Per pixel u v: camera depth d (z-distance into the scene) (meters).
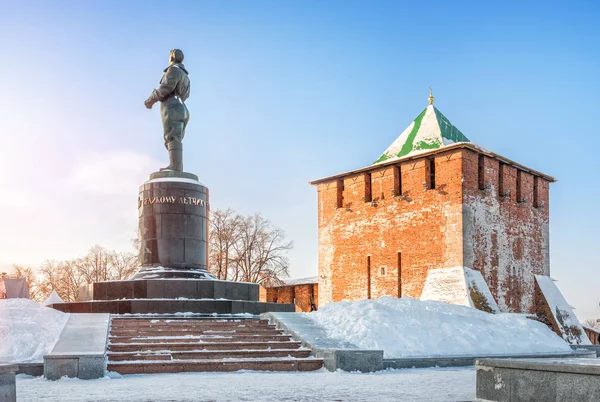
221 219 47.03
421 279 34.12
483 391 8.42
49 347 13.44
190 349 14.51
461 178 32.81
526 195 37.66
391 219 36.25
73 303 19.25
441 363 15.77
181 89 23.22
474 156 33.97
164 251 21.33
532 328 19.52
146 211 21.69
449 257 32.84
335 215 39.94
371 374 13.54
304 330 16.28
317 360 14.11
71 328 14.62
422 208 34.59
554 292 37.34
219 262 46.00
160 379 11.88
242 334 16.11
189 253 21.55
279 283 48.16
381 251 36.62
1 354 12.97
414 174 35.34
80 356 11.95
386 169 36.97
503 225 35.41
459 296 31.19
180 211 21.61
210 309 19.20
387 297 19.88
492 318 19.70
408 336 16.61
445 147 33.41
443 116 39.66
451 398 9.32
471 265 32.62
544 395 7.64
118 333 15.23
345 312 17.78
